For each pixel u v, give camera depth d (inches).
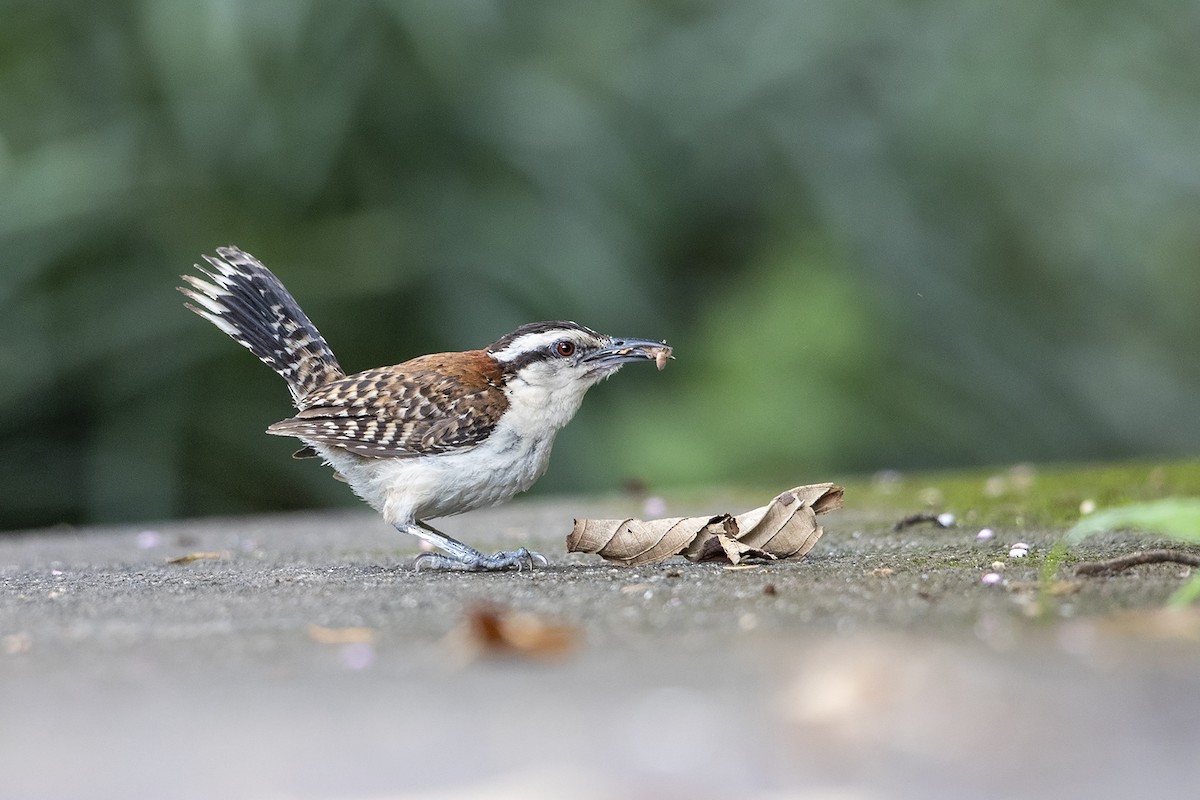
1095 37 633.0
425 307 563.8
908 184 620.7
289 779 139.2
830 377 590.6
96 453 540.4
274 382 554.9
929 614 201.5
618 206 589.6
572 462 566.6
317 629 204.8
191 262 533.6
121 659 186.1
